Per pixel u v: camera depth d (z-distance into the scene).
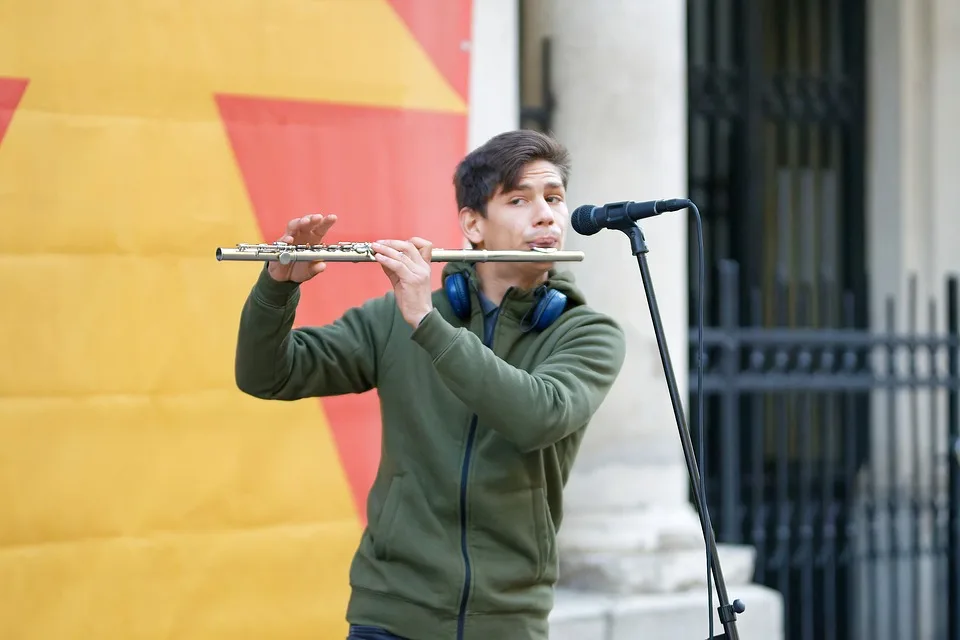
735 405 19.91
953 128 24.12
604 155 17.16
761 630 17.41
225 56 14.09
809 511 21.62
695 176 23.92
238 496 14.01
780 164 24.95
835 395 24.52
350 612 9.20
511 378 8.28
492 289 9.42
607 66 17.20
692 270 23.70
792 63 24.89
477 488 8.82
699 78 23.81
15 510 13.06
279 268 8.73
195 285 13.88
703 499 8.98
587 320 9.21
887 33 24.27
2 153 13.10
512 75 16.64
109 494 13.45
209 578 13.84
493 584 8.81
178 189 13.83
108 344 13.48
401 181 14.84
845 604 23.12
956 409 21.70
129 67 13.65
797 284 24.84
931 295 23.72
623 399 17.30
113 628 13.43
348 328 9.53
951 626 21.86
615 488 17.30
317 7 14.52
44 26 13.30
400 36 14.92
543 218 9.16
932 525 22.38
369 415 14.70
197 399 13.86
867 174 24.64
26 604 13.09
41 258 13.23
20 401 13.12
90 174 13.45
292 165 14.35
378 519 9.09
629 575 16.84
